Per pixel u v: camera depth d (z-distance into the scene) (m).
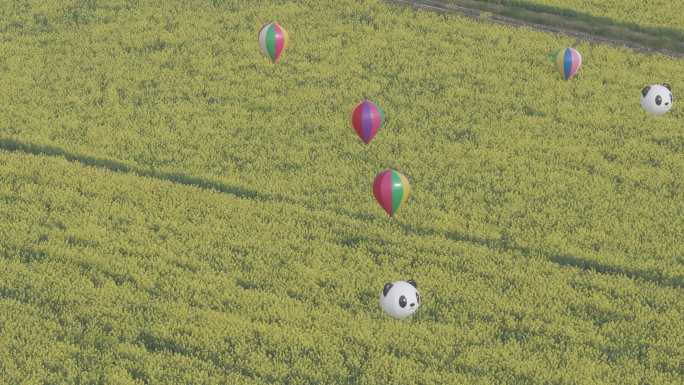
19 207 97.00
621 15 143.12
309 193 101.75
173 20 140.12
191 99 120.56
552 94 123.19
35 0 145.62
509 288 86.12
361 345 78.88
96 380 73.31
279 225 94.94
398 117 117.44
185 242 92.19
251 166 106.50
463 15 143.50
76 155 107.56
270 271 87.94
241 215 96.25
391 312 79.75
